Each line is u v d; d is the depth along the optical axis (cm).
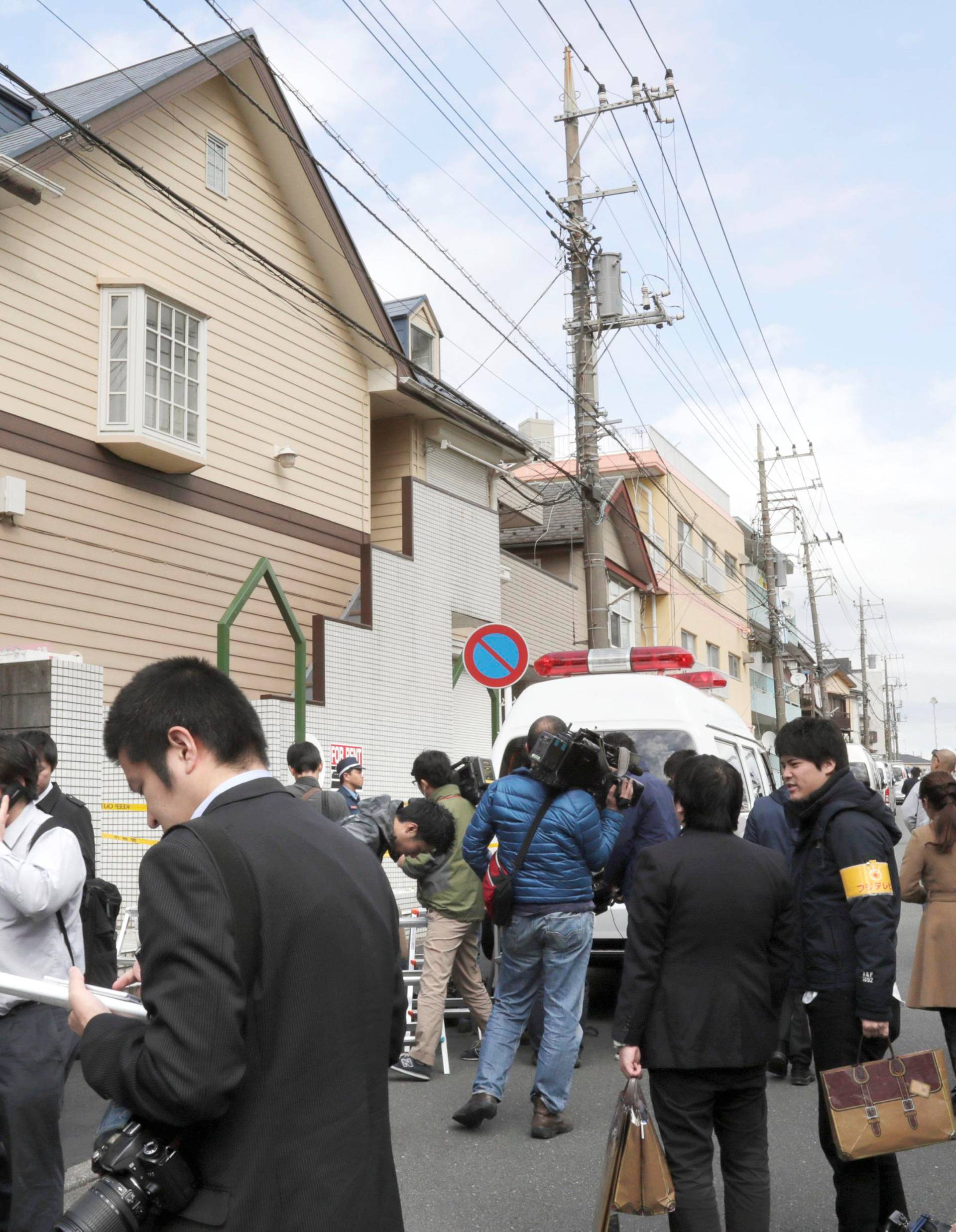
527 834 615
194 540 1326
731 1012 392
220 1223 198
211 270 1375
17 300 1117
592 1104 677
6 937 405
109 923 486
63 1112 667
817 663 5059
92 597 1183
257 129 1458
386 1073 228
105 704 1176
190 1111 193
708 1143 400
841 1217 415
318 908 214
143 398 1214
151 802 234
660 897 400
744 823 984
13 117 1210
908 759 10281
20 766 419
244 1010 200
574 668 1137
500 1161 570
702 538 3662
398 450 1777
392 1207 219
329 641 1398
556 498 2717
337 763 1242
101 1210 196
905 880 642
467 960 774
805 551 5094
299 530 1499
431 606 1641
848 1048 420
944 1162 559
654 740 910
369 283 1580
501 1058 622
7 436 1098
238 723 234
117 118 1216
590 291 1666
